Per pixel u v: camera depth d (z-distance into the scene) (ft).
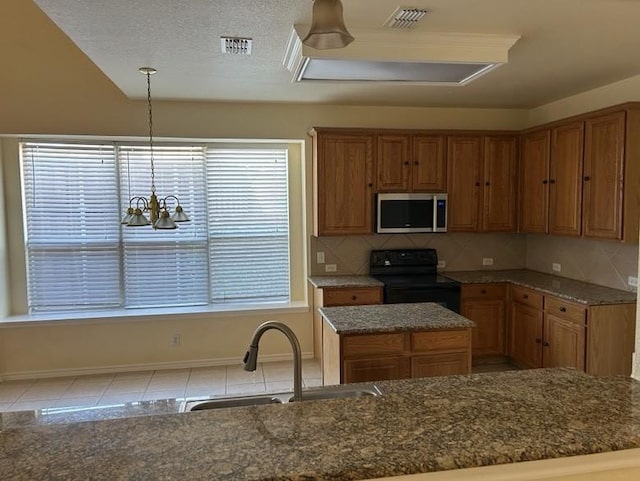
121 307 15.49
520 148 15.48
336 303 14.01
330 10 4.71
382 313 9.53
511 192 15.57
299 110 15.19
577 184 12.77
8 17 13.08
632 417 3.63
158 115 14.32
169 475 2.89
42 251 14.99
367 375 8.49
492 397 4.08
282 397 5.74
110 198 15.25
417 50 9.00
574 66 11.23
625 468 3.36
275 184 16.26
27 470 2.96
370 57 8.84
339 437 3.35
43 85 13.56
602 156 11.89
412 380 5.82
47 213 14.93
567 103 14.64
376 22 8.34
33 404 12.37
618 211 11.41
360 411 3.80
